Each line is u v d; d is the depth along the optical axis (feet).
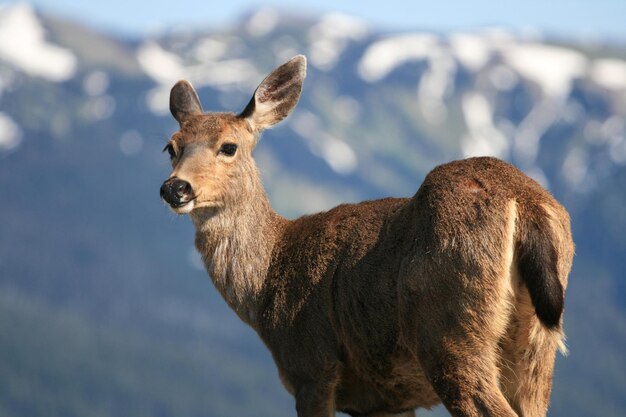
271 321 84.43
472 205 70.49
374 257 77.20
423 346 71.46
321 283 81.61
